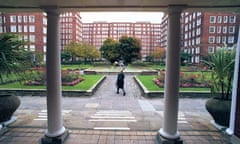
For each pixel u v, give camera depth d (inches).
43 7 129.9
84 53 1646.2
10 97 168.6
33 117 193.5
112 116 203.0
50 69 134.8
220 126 167.5
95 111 224.4
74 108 239.6
